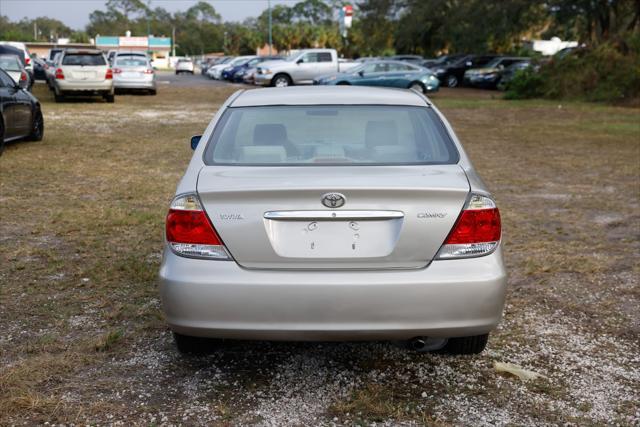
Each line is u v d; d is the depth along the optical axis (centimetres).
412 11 5431
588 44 2983
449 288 316
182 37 16875
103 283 510
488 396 346
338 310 315
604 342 416
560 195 873
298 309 315
